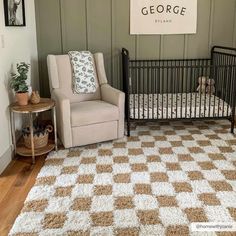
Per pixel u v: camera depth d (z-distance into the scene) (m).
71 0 4.10
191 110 3.79
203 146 3.39
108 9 4.16
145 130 3.93
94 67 3.93
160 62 4.37
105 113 3.36
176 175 2.75
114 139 3.58
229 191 2.48
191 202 2.34
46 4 4.09
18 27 3.38
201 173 2.78
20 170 2.89
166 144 3.46
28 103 3.12
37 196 2.44
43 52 4.25
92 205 2.31
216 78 4.21
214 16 4.30
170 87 4.45
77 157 3.14
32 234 2.01
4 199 2.41
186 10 4.21
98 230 2.04
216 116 3.84
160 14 4.19
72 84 3.78
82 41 4.25
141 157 3.12
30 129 3.09
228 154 3.17
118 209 2.26
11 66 3.16
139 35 4.27
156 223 2.11
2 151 2.88
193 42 4.36
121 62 4.35
